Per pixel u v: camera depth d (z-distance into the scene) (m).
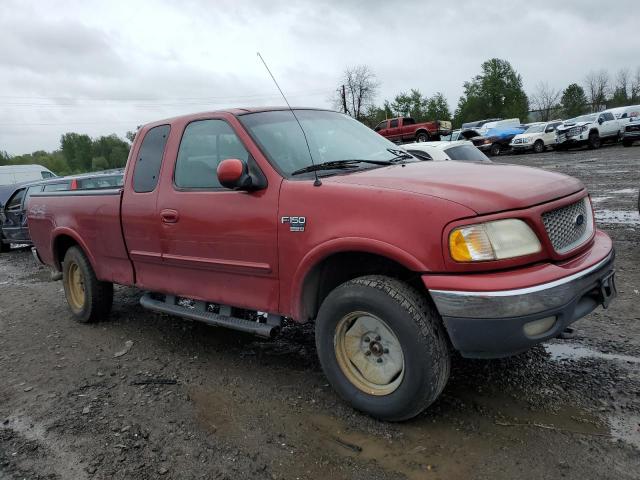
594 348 3.97
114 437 3.27
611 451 2.72
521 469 2.65
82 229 5.23
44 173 23.11
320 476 2.74
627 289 5.27
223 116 3.94
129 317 5.81
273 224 3.44
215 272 3.92
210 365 4.30
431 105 79.88
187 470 2.88
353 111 57.09
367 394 3.20
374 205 3.00
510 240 2.75
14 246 13.88
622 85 74.69
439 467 2.72
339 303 3.17
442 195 2.87
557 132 28.50
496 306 2.65
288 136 3.85
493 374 3.67
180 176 4.17
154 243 4.36
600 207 10.54
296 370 4.06
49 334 5.46
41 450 3.20
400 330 2.93
